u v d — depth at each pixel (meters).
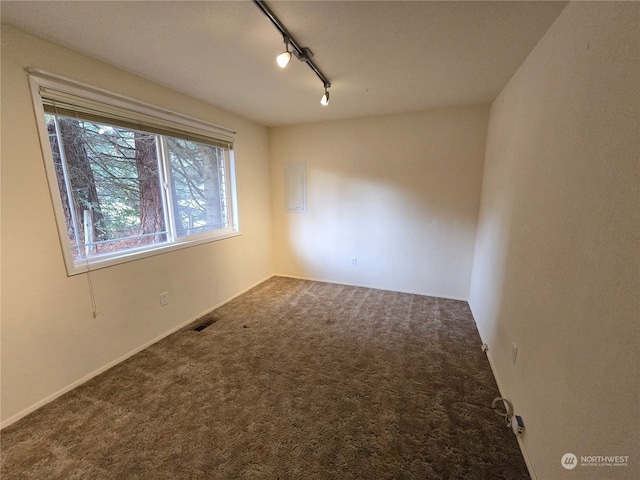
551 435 1.12
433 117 3.18
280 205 4.15
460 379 1.96
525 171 1.68
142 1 1.31
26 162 1.60
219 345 2.40
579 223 1.04
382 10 1.38
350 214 3.79
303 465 1.33
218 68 2.06
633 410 0.71
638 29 0.77
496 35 1.59
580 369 0.96
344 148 3.64
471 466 1.32
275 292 3.68
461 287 3.42
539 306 1.35
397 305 3.25
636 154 0.75
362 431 1.52
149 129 2.31
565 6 1.29
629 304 0.75
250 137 3.62
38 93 1.62
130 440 1.47
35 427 1.55
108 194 2.12
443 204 3.32
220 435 1.50
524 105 1.80
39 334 1.69
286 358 2.21
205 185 3.02
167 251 2.52
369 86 2.43
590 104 1.02
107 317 2.06
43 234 1.69
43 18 1.43
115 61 1.93
